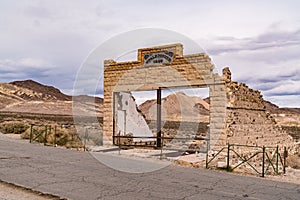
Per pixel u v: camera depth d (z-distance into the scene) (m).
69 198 7.06
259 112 20.45
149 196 7.54
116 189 8.11
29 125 29.78
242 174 11.50
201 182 9.50
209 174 11.01
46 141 19.95
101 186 8.36
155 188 8.41
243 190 8.66
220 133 16.30
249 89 19.83
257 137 18.06
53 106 106.25
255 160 15.69
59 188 7.92
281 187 9.37
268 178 10.94
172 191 8.14
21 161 11.74
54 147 17.53
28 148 16.20
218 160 14.50
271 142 19.02
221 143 16.17
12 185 7.98
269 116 21.53
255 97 20.50
